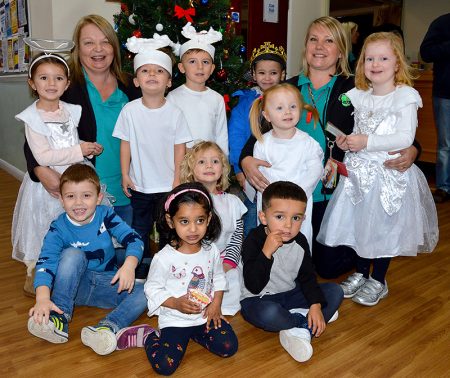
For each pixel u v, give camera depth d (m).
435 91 3.80
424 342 1.74
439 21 3.63
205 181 1.92
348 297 2.12
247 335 1.81
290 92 1.95
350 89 2.19
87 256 1.88
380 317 1.95
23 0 3.65
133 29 2.62
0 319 1.90
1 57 4.71
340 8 6.51
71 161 1.97
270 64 2.41
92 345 1.62
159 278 1.62
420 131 4.59
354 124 2.14
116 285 1.92
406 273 2.43
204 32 2.30
